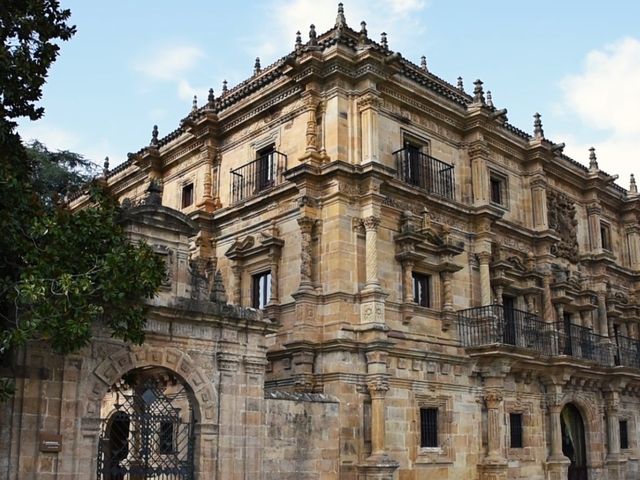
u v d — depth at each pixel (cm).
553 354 3172
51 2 1731
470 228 3070
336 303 2527
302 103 2847
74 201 3869
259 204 2902
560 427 3173
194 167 3384
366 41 2797
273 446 2117
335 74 2731
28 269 1395
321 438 2248
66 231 1474
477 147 3128
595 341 3594
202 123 3244
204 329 1927
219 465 1891
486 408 2881
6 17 1630
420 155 2933
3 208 1493
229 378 1952
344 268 2566
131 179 3819
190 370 1884
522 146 3400
